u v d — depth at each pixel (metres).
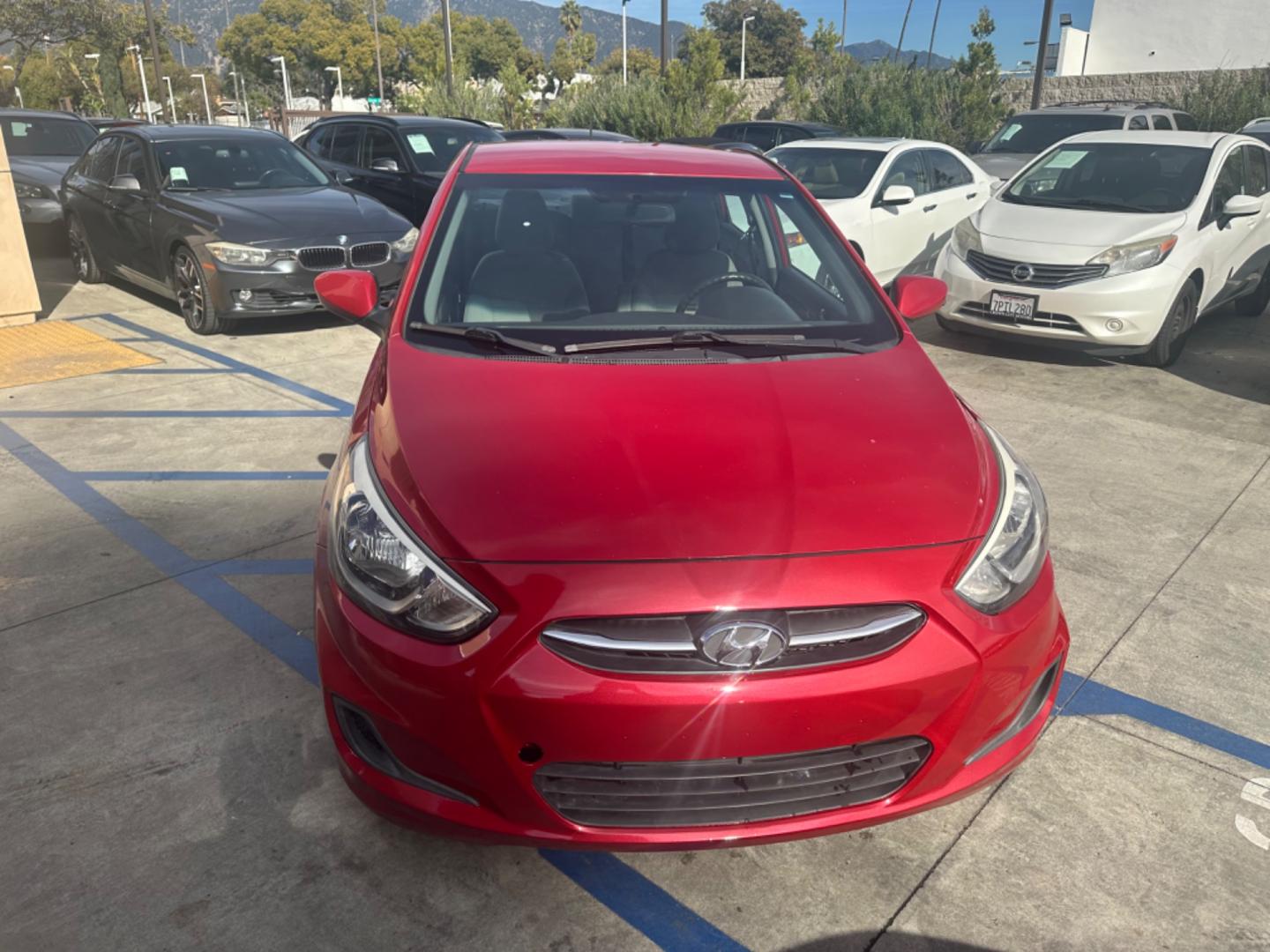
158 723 2.86
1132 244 6.47
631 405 2.43
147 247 7.92
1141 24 33.91
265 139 8.70
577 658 1.91
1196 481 4.80
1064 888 2.33
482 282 3.05
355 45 90.12
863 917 2.25
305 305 7.36
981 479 2.29
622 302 3.04
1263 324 8.29
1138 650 3.33
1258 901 2.29
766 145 16.12
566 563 1.96
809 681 1.92
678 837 2.02
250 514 4.31
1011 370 6.74
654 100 22.80
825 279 3.22
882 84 22.61
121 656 3.20
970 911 2.26
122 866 2.34
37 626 3.38
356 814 2.53
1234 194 7.45
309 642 3.29
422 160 10.73
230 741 2.78
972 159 12.09
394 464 2.26
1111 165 7.47
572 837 2.01
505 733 1.93
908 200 8.09
